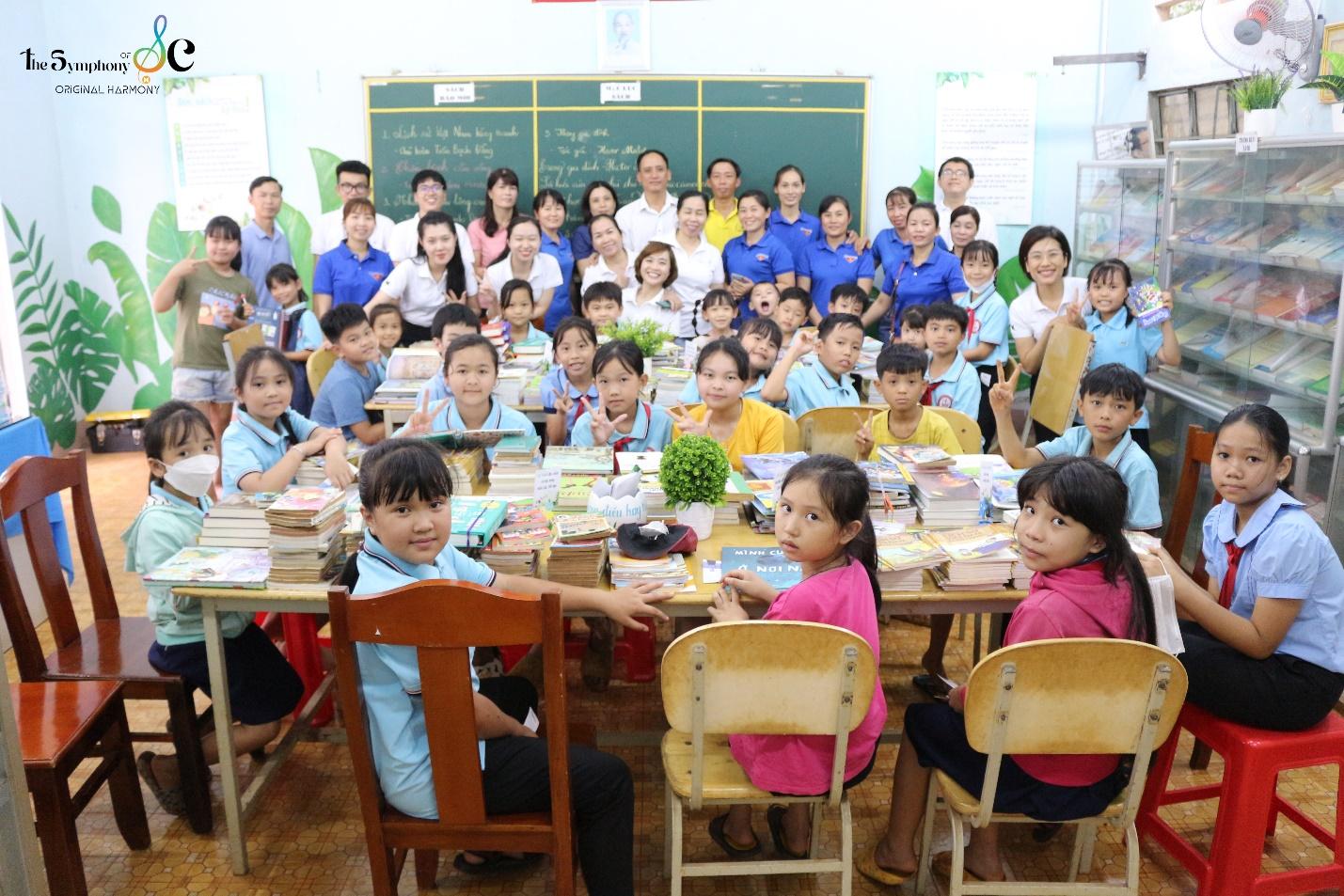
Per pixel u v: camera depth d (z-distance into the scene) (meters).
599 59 6.05
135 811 2.42
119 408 6.41
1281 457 2.25
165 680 2.39
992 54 6.02
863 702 1.84
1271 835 2.50
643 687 3.22
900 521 2.54
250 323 5.14
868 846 2.46
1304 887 2.18
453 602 1.71
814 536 1.97
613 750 2.90
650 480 2.61
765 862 2.02
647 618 2.26
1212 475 2.32
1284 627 2.14
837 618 1.97
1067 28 5.98
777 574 2.26
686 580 2.22
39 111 5.92
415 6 6.01
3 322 5.32
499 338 4.41
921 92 6.08
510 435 2.89
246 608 2.22
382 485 1.87
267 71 6.07
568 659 3.38
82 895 2.14
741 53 6.05
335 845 2.49
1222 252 3.97
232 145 6.15
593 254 5.95
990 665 1.78
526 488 2.68
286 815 2.60
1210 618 2.19
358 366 3.95
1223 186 4.02
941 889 2.32
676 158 6.18
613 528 2.39
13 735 1.33
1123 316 4.27
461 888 2.33
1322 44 4.08
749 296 5.63
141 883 2.35
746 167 6.19
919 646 3.49
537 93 6.11
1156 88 5.33
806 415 3.36
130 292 6.28
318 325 5.11
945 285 5.45
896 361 3.08
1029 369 4.85
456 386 3.03
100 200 6.18
